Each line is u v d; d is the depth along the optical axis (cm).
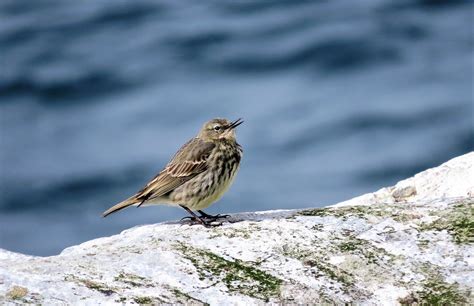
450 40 3262
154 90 3130
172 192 1067
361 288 784
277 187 2553
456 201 892
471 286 776
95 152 2859
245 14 3531
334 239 841
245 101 2992
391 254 819
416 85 3009
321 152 2700
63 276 776
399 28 3334
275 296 773
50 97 3183
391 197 1049
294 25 3388
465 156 1088
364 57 3161
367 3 3528
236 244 839
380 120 2827
